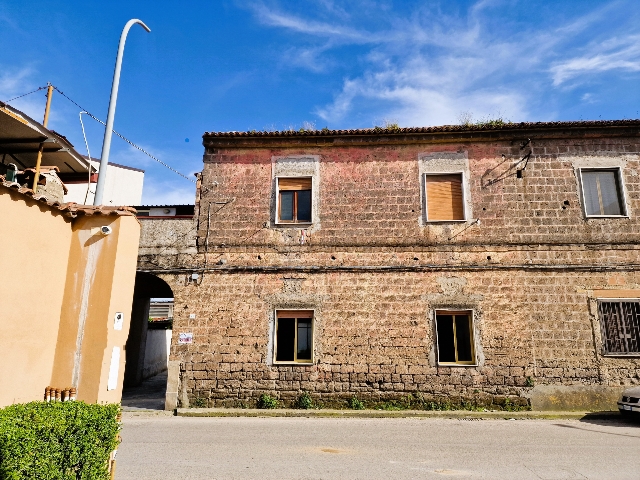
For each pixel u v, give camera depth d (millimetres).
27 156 11094
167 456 7008
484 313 11930
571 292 11969
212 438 8391
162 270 12570
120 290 6004
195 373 11914
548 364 11594
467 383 11578
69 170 12133
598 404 11305
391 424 10031
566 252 12195
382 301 12133
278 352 12062
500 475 6156
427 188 12852
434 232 12500
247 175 13133
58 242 5855
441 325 12062
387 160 13039
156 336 23672
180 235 12797
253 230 12758
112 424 4441
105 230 6012
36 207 5547
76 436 3873
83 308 5805
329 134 13000
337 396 11641
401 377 11672
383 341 11898
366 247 12516
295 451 7434
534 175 12664
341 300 12188
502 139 12875
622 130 12711
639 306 11836
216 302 12328
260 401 11664
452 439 8445
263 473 6164
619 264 12062
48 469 3555
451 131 12836
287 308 12219
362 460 6895
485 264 12211
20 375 5211
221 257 12609
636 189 12477
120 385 6000
